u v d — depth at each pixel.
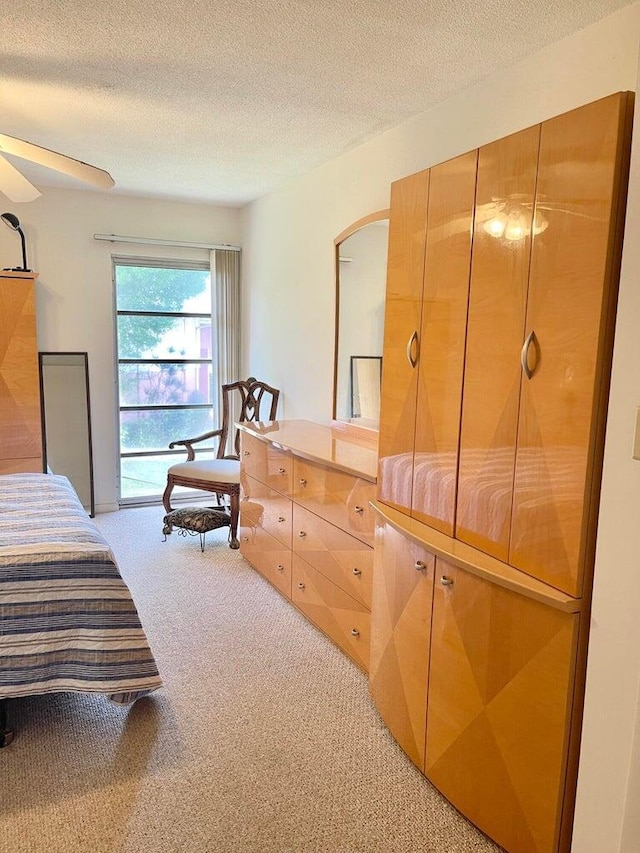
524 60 2.21
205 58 2.25
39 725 2.21
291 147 3.34
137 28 2.03
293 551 3.16
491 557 1.75
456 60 2.23
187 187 4.33
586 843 1.52
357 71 2.34
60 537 2.30
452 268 1.88
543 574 1.58
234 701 2.39
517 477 1.66
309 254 3.91
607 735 1.45
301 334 4.08
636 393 1.35
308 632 2.96
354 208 3.37
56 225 4.49
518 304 1.64
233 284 5.08
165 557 3.94
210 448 5.24
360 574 2.55
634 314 1.34
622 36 1.86
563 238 1.49
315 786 1.94
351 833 1.76
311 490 2.93
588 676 1.49
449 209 1.88
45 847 1.68
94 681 2.16
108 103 2.71
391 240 2.19
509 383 1.67
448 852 1.71
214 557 3.95
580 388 1.47
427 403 2.01
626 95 1.35
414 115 2.81
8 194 2.48
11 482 3.17
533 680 1.58
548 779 1.57
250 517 3.74
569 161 1.46
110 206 4.63
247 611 3.18
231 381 5.15
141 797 1.87
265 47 2.15
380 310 3.12
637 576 1.36
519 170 1.61
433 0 1.83
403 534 2.00
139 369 4.93
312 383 3.96
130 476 5.02
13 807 1.82
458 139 2.55
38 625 2.12
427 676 1.93
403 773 2.01
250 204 4.85
